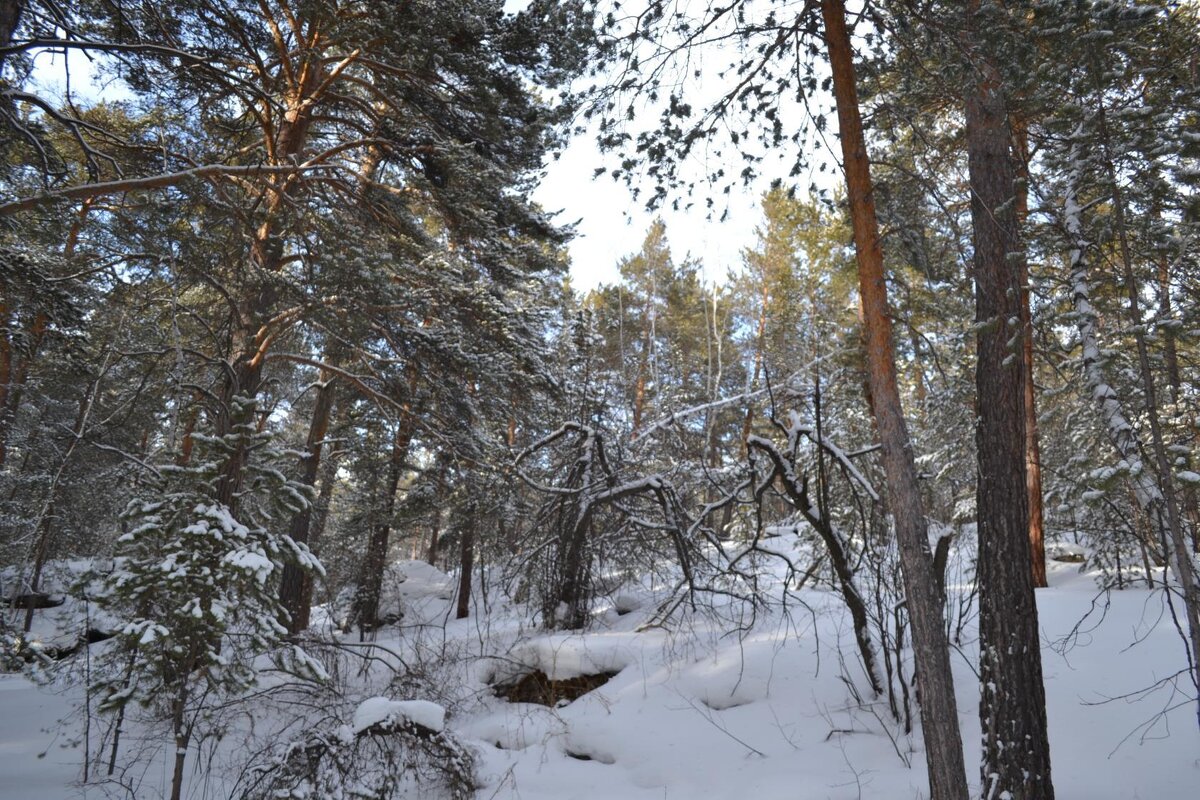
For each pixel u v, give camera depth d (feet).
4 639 28.68
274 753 26.48
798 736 29.40
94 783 26.66
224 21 35.96
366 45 41.14
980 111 25.66
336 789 25.03
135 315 38.22
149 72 35.88
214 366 41.06
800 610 41.63
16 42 26.40
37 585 50.37
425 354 42.80
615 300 101.45
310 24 40.19
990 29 21.63
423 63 40.57
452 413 45.37
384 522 58.90
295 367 66.33
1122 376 31.07
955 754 19.72
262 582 22.54
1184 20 24.18
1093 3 21.20
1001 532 22.57
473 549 61.98
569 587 45.55
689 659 36.47
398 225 43.55
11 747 30.60
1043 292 25.73
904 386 69.77
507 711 36.01
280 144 41.57
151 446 60.44
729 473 49.06
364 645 34.83
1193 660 29.91
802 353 69.72
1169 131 21.25
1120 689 28.84
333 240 39.04
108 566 28.25
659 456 52.24
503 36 41.52
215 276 36.88
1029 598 22.03
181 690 23.41
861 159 23.68
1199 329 21.90
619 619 46.44
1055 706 28.63
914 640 20.98
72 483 49.49
